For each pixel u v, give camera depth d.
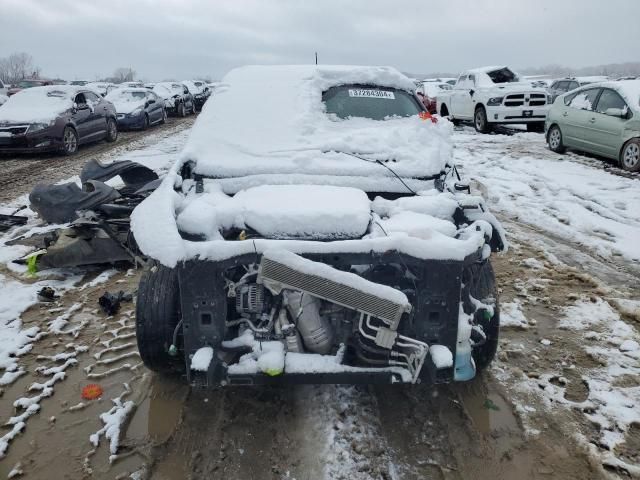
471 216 3.31
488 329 3.28
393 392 3.45
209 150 4.01
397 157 3.98
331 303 2.97
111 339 4.14
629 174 9.48
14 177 10.27
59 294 4.95
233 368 2.79
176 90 25.17
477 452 2.91
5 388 3.52
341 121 4.48
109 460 2.87
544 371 3.70
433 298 2.80
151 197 3.31
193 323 2.81
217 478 2.73
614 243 6.23
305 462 2.83
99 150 13.88
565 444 2.98
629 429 3.09
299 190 3.50
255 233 3.07
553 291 5.00
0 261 5.74
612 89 10.47
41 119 12.43
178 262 2.71
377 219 3.13
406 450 2.92
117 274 5.41
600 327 4.30
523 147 13.09
